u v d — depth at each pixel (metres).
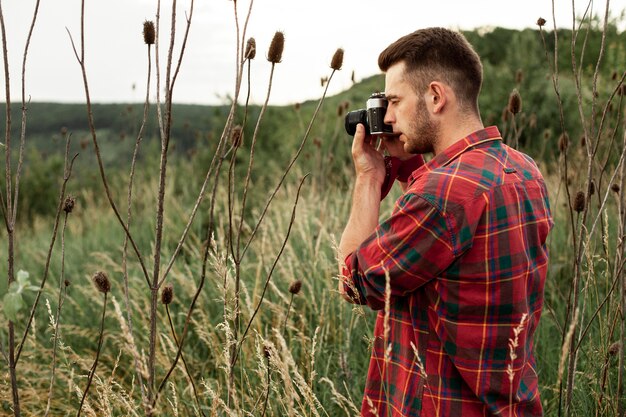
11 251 1.54
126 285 1.65
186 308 3.87
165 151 1.42
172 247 5.35
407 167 1.89
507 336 1.42
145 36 1.46
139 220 6.59
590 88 6.08
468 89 1.55
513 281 1.40
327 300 3.38
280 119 7.84
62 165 10.45
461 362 1.43
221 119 7.65
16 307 1.32
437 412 1.47
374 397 1.68
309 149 7.12
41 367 3.37
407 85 1.58
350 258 1.58
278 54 1.54
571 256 3.61
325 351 3.05
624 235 2.07
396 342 1.57
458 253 1.38
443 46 1.53
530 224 1.48
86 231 7.30
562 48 7.65
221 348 2.98
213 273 4.01
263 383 2.04
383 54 1.65
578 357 2.80
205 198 5.61
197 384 3.12
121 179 9.13
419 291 1.50
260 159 7.21
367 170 1.74
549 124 6.62
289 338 3.15
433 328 1.48
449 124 1.55
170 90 1.38
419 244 1.40
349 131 1.84
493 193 1.40
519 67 7.57
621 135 3.50
